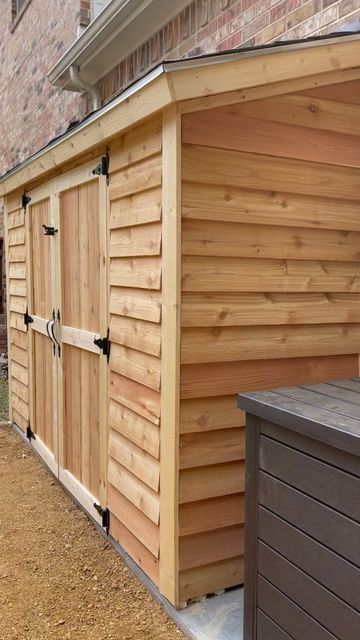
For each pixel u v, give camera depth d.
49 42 6.01
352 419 1.50
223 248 2.10
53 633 2.14
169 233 2.06
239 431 2.20
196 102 1.96
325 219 2.27
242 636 2.01
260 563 1.78
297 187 2.20
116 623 2.18
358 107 2.26
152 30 3.96
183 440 2.11
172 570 2.14
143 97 2.04
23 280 4.25
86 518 3.13
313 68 2.03
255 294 2.19
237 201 2.10
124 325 2.51
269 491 1.72
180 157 1.99
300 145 2.18
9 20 7.59
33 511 3.23
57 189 3.32
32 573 2.57
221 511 2.20
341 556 1.45
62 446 3.43
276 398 1.77
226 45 3.14
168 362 2.11
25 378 4.33
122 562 2.63
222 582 2.24
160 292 2.16
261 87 2.03
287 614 1.66
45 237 3.63
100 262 2.74
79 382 3.14
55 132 6.00
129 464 2.50
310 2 2.50
